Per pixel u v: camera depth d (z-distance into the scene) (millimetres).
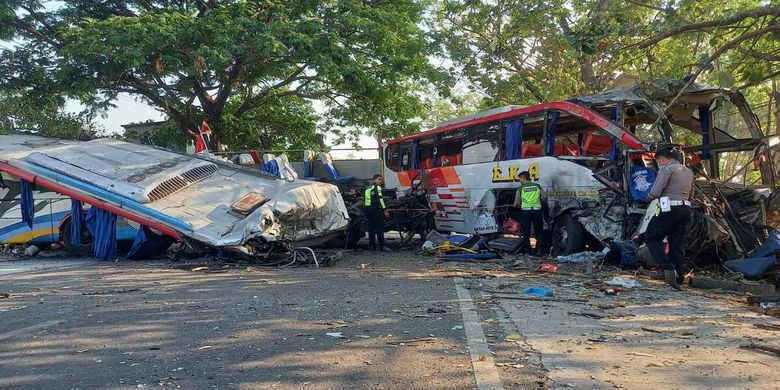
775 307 6516
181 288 8414
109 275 9898
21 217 13305
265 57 19531
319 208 12875
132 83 21656
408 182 17766
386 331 5715
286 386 4199
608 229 10578
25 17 21297
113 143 14773
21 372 4578
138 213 11570
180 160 13766
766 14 9086
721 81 9820
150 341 5457
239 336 5586
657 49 14062
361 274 9859
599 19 10156
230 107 26672
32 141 14508
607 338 5387
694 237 9172
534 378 4305
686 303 7027
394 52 22859
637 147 10422
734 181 11172
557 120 12281
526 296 7465
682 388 4066
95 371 4578
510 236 13477
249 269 10547
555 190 11867
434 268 10578
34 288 8602
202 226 11344
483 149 14328
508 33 16734
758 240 9555
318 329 5820
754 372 4383
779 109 16047
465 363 4668
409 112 25719
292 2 21000
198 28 18484
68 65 19438
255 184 13242
